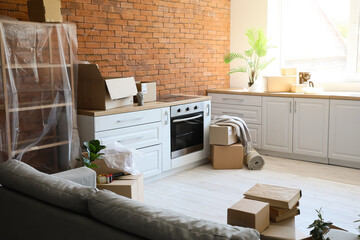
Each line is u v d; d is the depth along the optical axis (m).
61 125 3.61
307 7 6.04
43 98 3.45
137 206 1.62
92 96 3.97
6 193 2.12
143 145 4.29
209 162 5.31
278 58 6.38
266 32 6.12
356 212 3.55
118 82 4.01
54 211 1.84
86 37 4.42
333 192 4.07
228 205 3.75
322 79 5.98
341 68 5.83
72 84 3.65
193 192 4.12
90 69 3.88
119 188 3.11
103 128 3.86
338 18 5.79
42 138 3.49
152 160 4.42
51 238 1.86
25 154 3.39
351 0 5.59
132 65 4.97
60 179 2.04
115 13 4.70
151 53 5.21
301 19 6.12
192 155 4.98
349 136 4.91
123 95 4.04
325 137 5.09
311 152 5.22
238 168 4.94
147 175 4.37
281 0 6.26
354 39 5.62
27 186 2.02
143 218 1.53
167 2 5.36
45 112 3.48
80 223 1.71
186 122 4.84
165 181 4.50
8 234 2.15
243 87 6.50
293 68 5.68
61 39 3.53
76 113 3.77
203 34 6.00
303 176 4.63
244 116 5.78
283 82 5.49
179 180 4.54
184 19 5.65
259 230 2.25
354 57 5.65
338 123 4.96
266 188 2.59
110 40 4.68
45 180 2.02
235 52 6.51
